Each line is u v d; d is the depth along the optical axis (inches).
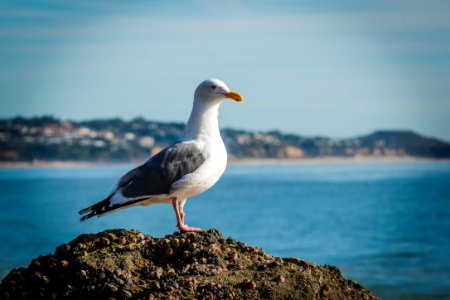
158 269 291.9
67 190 3619.6
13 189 3799.2
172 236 327.0
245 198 2797.7
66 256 310.7
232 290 275.1
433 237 1365.7
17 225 1678.2
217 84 361.7
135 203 342.6
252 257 308.3
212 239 317.1
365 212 2009.1
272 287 278.7
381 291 807.7
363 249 1191.6
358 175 5477.4
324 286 287.3
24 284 296.8
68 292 284.4
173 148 350.6
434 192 3043.8
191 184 345.4
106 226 1604.3
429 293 791.7
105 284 280.4
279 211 2078.0
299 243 1293.1
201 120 362.6
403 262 1031.6
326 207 2229.3
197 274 288.8
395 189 3346.5
